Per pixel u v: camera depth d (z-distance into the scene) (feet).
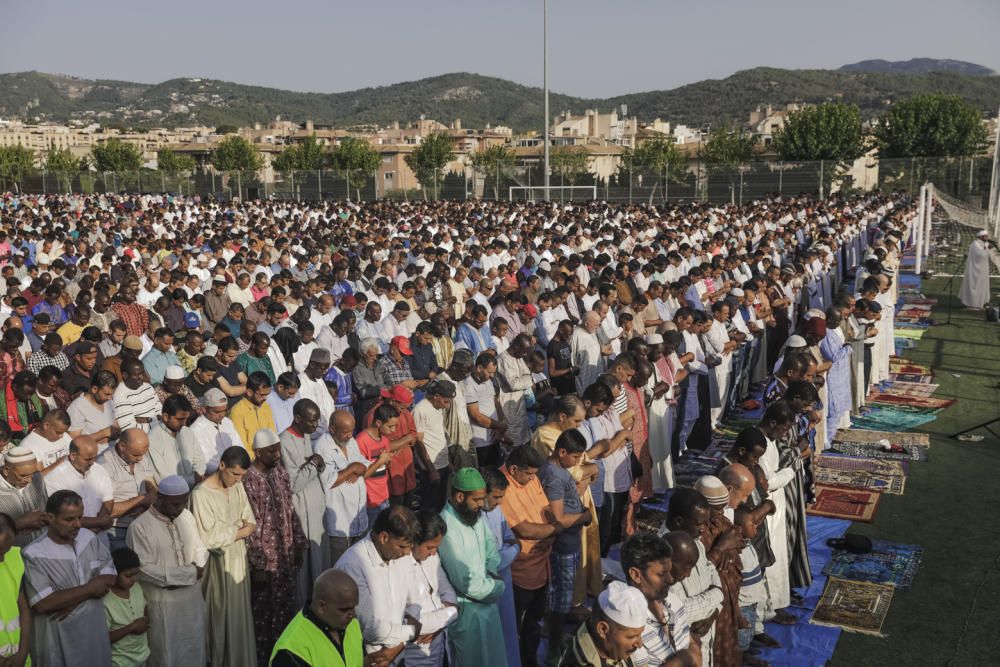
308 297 40.86
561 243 63.67
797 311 48.62
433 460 24.76
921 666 19.02
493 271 48.34
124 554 16.10
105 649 15.75
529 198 161.27
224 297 41.60
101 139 510.58
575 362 31.99
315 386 26.45
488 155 213.46
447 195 175.42
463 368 25.54
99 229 77.87
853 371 36.91
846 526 26.27
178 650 16.76
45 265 53.47
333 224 86.53
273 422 23.70
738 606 17.07
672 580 14.02
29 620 14.76
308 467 19.99
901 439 34.06
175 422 20.43
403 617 14.89
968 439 33.86
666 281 48.16
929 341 51.88
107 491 18.85
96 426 22.70
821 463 31.60
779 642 20.15
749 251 64.08
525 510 18.03
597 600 11.90
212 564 17.71
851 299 34.94
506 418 28.22
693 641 14.48
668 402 28.53
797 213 93.50
